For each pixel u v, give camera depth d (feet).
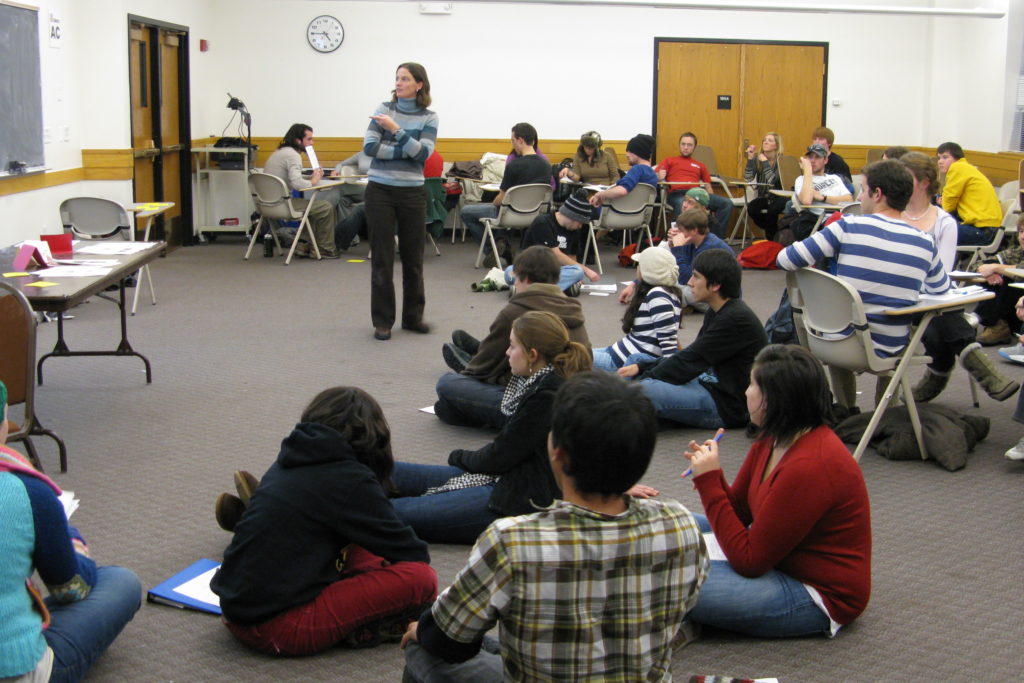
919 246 12.89
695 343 14.37
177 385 16.79
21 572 6.72
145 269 23.41
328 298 24.80
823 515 8.53
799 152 37.86
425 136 19.99
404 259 20.62
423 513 10.41
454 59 36.24
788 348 8.64
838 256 13.33
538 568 5.41
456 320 22.41
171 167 32.45
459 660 6.00
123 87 27.12
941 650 8.77
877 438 14.02
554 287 14.29
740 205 34.68
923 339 14.94
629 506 5.68
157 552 10.40
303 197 31.01
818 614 8.71
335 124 36.24
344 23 35.65
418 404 15.88
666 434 14.60
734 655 8.63
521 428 10.07
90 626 7.64
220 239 35.14
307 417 8.51
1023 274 15.60
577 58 36.58
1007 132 33.76
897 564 10.50
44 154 24.22
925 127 37.76
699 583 5.81
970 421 14.24
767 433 8.66
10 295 11.56
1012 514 11.87
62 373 17.42
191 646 8.65
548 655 5.55
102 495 11.90
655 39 36.65
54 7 24.93
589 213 27.58
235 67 35.70
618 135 37.19
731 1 34.83
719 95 37.24
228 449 13.64
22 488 6.84
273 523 8.23
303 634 8.30
